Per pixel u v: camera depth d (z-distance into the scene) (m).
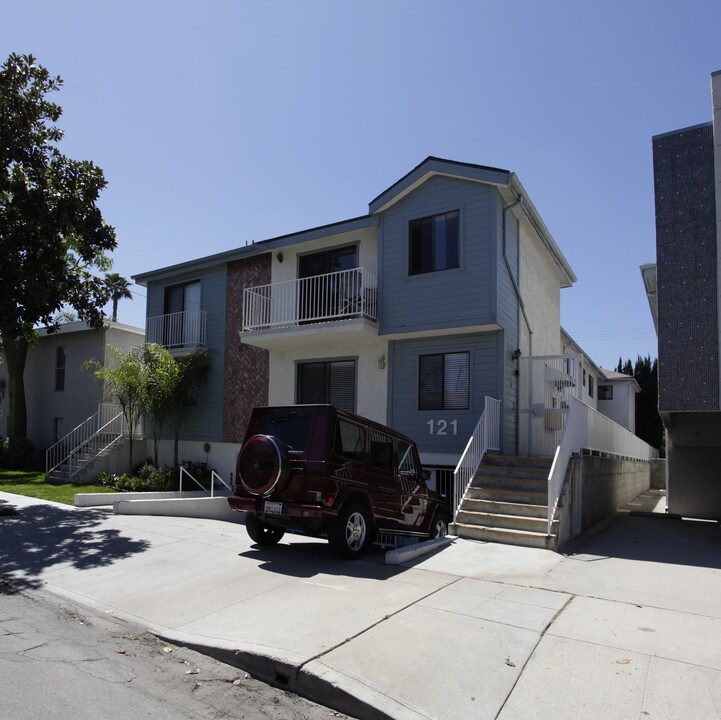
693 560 8.88
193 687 4.41
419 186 13.98
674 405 9.22
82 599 6.43
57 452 19.83
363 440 8.80
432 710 3.98
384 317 14.09
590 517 12.34
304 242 15.91
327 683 4.26
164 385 16.62
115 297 34.31
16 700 3.96
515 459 11.68
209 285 18.11
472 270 13.07
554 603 6.22
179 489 15.30
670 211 9.61
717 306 9.11
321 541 9.97
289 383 15.91
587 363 25.50
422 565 7.91
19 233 11.48
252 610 5.93
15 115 11.16
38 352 24.75
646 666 4.64
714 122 9.27
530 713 3.95
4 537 9.11
